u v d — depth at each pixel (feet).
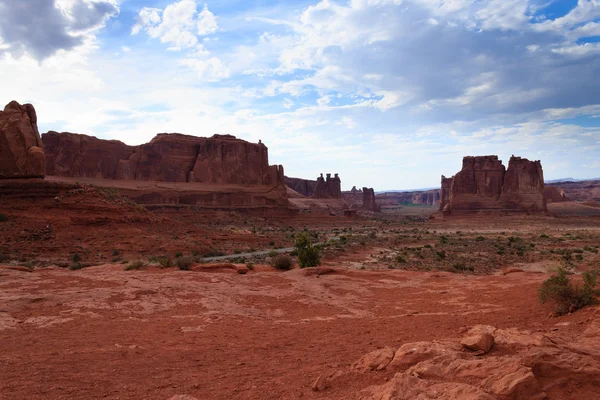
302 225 409.90
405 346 22.75
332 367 24.84
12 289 55.57
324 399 19.21
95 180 369.91
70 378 24.17
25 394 21.48
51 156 361.71
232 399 20.61
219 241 213.25
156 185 391.24
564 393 16.52
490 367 18.30
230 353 30.40
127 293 54.08
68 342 33.04
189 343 33.58
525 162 513.86
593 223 401.49
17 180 177.78
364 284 66.08
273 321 43.29
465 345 21.80
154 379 24.23
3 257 131.85
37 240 151.43
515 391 16.16
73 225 164.86
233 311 47.67
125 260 143.33
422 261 161.99
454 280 66.13
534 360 17.93
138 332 37.40
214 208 398.42
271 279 70.03
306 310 49.32
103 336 35.42
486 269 144.25
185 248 173.78
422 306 47.83
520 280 58.65
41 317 42.09
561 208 605.73
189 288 59.21
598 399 15.92
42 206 170.40
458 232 322.55
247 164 469.16
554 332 27.35
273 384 22.47
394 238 267.39
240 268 82.33
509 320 35.01
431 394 16.55
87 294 52.70
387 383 18.28
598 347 21.01
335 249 195.42
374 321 40.81
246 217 398.21
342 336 34.68
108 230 169.89
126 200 207.10
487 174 521.24
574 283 36.65
